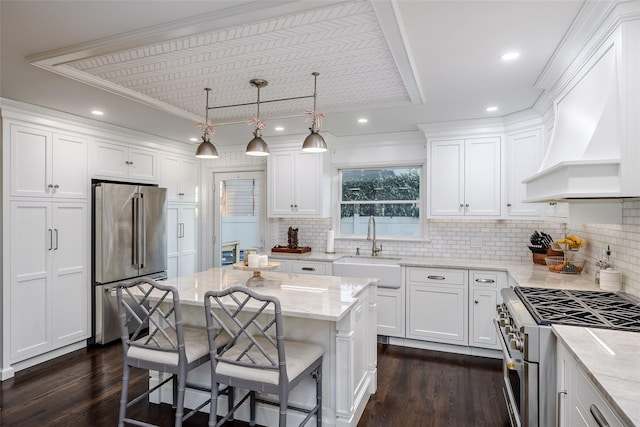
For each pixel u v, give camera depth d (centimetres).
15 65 245
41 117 343
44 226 349
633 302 211
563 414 162
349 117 381
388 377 324
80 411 265
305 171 477
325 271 435
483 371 336
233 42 217
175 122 397
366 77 274
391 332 401
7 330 319
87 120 380
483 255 427
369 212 491
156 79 277
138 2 176
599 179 173
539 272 324
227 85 290
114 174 419
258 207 543
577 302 213
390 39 207
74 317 375
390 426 248
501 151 383
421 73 261
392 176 481
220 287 273
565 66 232
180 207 521
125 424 247
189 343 230
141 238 431
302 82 284
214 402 205
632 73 170
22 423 250
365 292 278
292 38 212
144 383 308
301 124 414
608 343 150
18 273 328
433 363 354
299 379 203
